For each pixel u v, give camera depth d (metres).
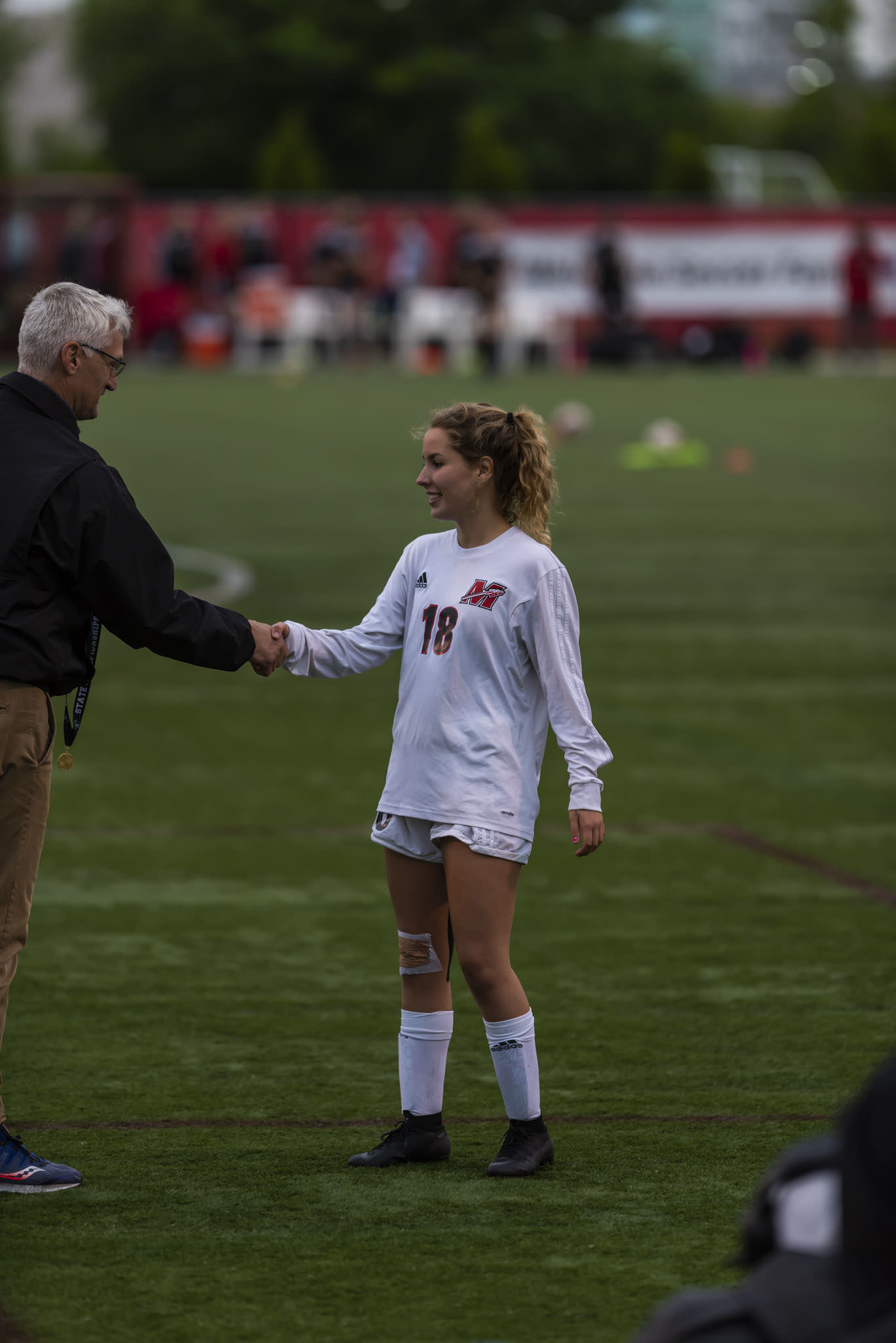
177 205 146.50
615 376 137.50
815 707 37.78
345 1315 12.83
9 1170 15.16
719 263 155.00
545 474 15.77
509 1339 12.47
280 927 23.23
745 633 45.84
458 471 15.60
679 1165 15.78
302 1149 16.16
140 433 95.06
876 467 85.00
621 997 20.64
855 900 24.80
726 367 152.00
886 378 139.62
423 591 15.96
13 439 15.05
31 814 15.17
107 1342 12.37
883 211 157.25
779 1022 19.84
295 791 30.72
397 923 16.16
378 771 32.31
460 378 133.38
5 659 14.77
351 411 107.00
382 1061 18.52
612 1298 13.12
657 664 42.00
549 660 15.48
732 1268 13.34
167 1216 14.63
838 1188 8.35
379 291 150.12
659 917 23.92
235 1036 19.20
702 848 27.50
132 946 22.36
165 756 33.28
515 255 151.75
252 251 148.25
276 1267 13.64
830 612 48.84
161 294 145.88
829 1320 8.27
